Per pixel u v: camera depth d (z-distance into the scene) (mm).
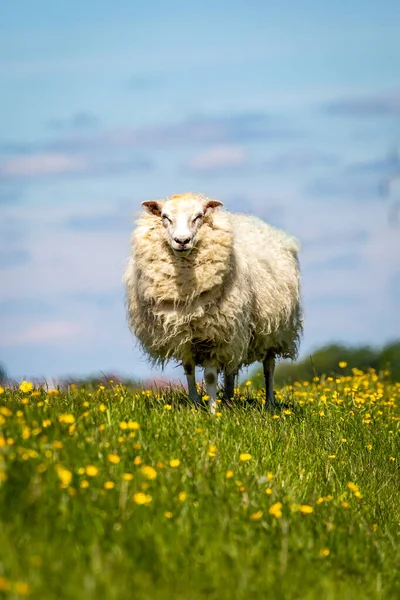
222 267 18219
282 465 15273
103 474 11906
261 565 10695
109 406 14992
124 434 13438
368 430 19719
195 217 17891
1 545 9773
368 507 14891
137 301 19234
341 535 12477
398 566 12383
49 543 10156
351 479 16203
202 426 15406
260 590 10125
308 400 22531
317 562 11484
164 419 15016
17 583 9031
